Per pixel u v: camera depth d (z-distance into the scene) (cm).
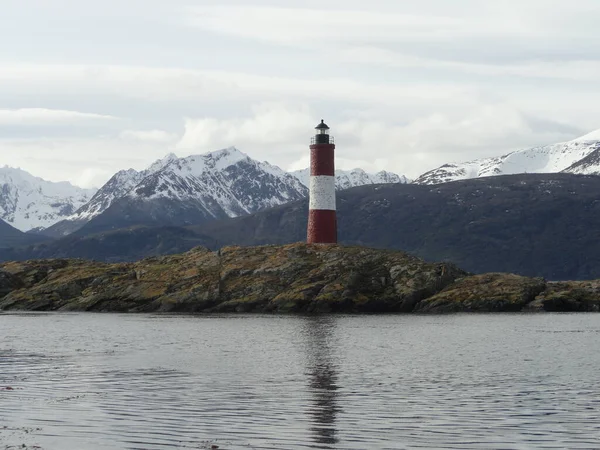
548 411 6656
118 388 7881
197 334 14512
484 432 5903
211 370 9288
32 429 5969
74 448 5412
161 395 7462
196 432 5903
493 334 14325
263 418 6406
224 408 6812
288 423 6216
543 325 16462
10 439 5650
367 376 8762
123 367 9588
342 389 7825
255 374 8938
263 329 15575
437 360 10300
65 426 6075
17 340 13350
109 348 11969
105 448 5419
